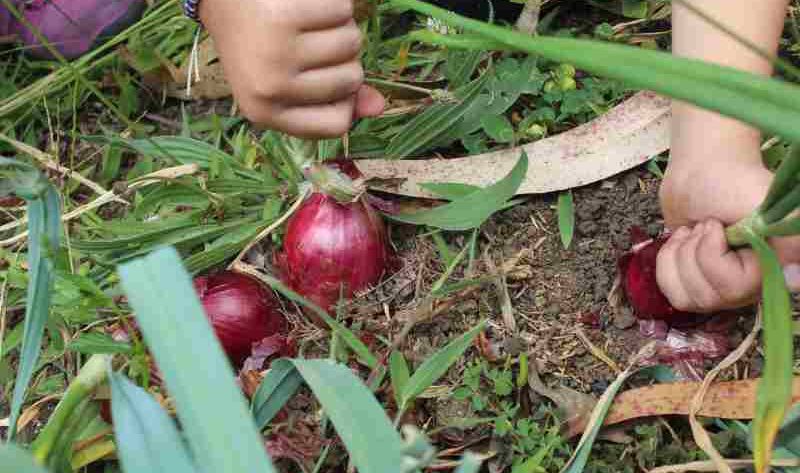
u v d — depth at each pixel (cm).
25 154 133
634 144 114
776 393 59
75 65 137
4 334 111
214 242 114
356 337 98
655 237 107
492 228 112
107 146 130
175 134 134
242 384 97
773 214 72
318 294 101
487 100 120
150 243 111
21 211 126
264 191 115
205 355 48
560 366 100
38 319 77
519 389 96
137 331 101
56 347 98
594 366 99
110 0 141
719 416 90
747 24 94
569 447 93
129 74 143
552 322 104
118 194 115
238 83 93
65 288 108
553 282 107
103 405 93
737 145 90
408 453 45
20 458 42
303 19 84
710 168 89
